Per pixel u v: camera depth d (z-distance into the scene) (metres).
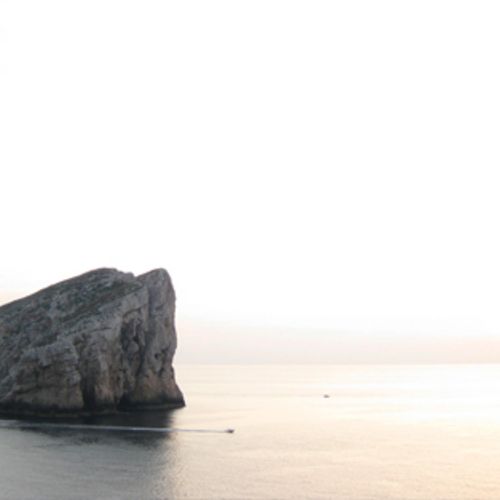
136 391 136.88
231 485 69.38
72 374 119.25
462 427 130.75
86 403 122.31
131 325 134.38
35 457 81.31
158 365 141.38
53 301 139.75
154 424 114.88
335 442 104.25
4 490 65.00
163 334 142.75
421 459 89.12
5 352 129.62
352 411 166.00
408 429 125.94
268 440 103.75
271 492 66.88
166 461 81.00
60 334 123.44
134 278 151.12
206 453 88.12
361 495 66.88
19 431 102.44
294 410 165.75
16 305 144.88
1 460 79.19
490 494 68.81
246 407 171.25
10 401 119.44
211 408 162.50
